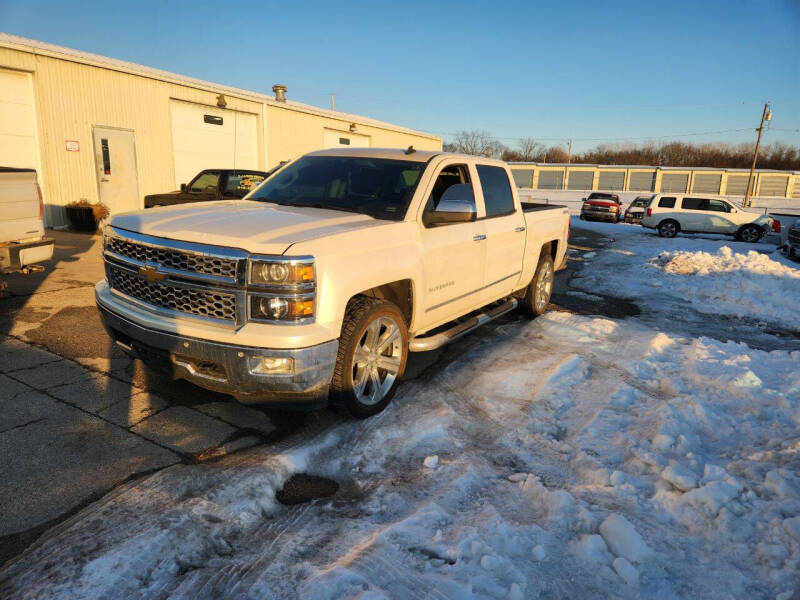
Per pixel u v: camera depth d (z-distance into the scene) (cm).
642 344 531
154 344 329
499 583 220
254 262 299
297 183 455
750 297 838
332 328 314
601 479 298
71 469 297
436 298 425
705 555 239
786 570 225
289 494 292
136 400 385
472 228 466
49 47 1291
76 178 1308
